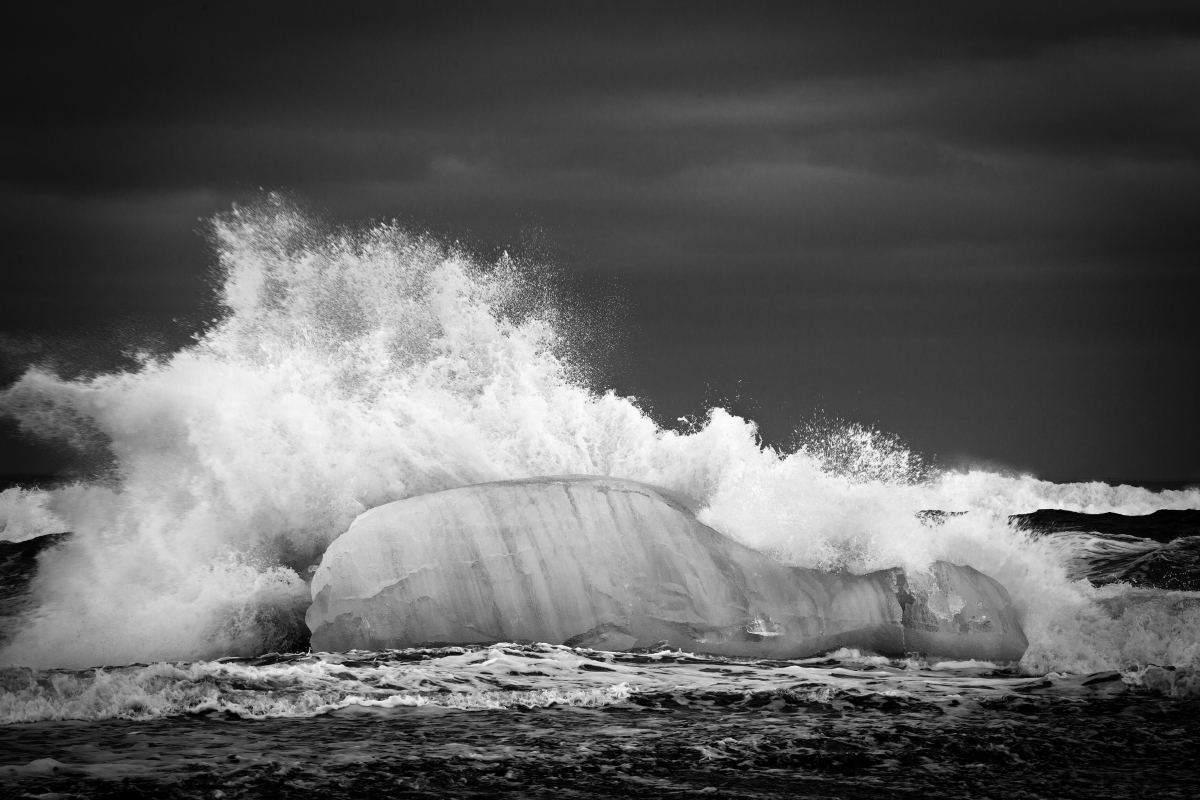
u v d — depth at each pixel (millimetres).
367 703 31266
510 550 39250
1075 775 26094
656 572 39500
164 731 28266
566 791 24391
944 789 25031
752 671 36469
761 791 24641
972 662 39000
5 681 31359
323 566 38688
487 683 33719
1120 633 40531
